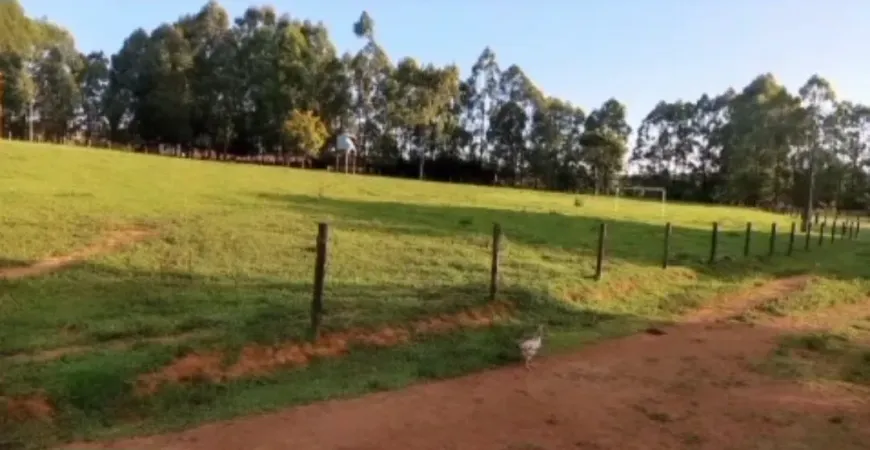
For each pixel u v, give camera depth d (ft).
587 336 47.37
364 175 241.14
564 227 103.91
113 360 33.53
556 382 37.11
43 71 301.43
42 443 26.73
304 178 156.35
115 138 310.65
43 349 35.76
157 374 32.91
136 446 26.73
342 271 57.06
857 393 37.37
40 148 150.20
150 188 100.58
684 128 375.86
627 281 65.41
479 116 349.61
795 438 30.22
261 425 29.17
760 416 32.96
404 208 107.04
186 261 55.83
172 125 282.36
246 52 292.61
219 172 146.30
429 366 38.11
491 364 39.81
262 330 39.09
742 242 110.01
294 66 280.92
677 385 37.45
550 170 336.70
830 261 99.60
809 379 39.47
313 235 71.56
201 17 315.78
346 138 273.75
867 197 330.13
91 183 98.78
